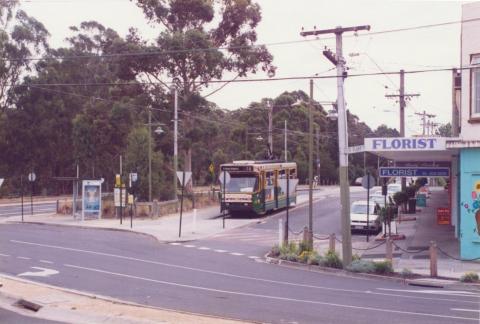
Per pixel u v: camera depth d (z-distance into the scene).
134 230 34.94
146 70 53.41
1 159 69.25
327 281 18.84
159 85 54.59
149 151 46.12
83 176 63.22
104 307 13.17
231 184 42.12
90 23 72.94
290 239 31.48
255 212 42.66
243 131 82.44
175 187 48.31
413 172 32.38
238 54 54.25
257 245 29.33
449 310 13.68
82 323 11.87
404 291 17.05
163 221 40.59
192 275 19.12
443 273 20.53
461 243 23.45
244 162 43.22
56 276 18.33
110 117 55.25
